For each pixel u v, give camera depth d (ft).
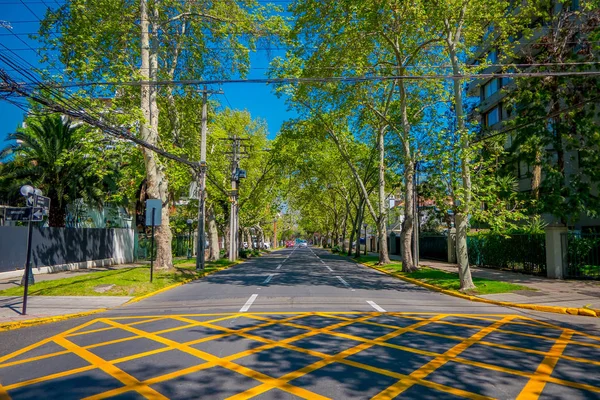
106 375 18.90
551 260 57.52
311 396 16.31
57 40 52.75
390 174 101.24
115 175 80.33
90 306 38.73
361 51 62.75
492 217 48.37
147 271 61.82
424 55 69.92
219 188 97.81
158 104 76.54
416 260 77.51
